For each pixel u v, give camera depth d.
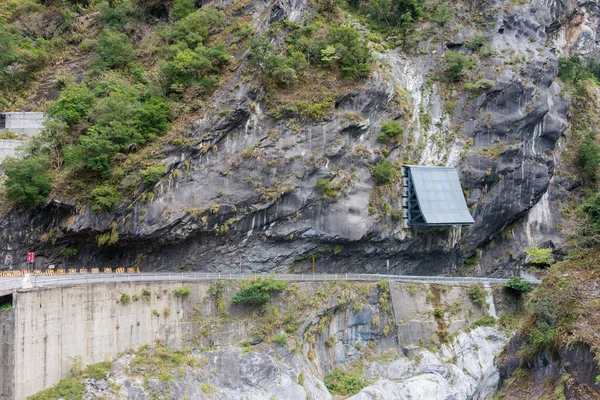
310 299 57.84
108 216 55.19
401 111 69.75
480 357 62.41
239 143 60.78
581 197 86.81
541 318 42.09
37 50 70.19
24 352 38.47
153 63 67.94
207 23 68.31
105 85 63.12
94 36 74.12
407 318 62.78
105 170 55.72
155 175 56.03
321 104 63.59
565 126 82.00
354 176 64.94
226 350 51.22
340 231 63.28
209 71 63.16
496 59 76.81
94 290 44.78
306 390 52.16
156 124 59.12
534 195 78.19
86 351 43.72
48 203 54.81
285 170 61.44
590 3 102.38
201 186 58.66
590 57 103.25
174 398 45.47
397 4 80.88
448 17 78.62
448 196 68.69
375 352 60.78
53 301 41.09
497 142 75.12
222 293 54.09
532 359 42.56
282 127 62.25
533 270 79.81
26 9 75.06
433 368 59.56
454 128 73.94
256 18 68.44
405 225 68.00
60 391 40.28
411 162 69.81
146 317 48.81
